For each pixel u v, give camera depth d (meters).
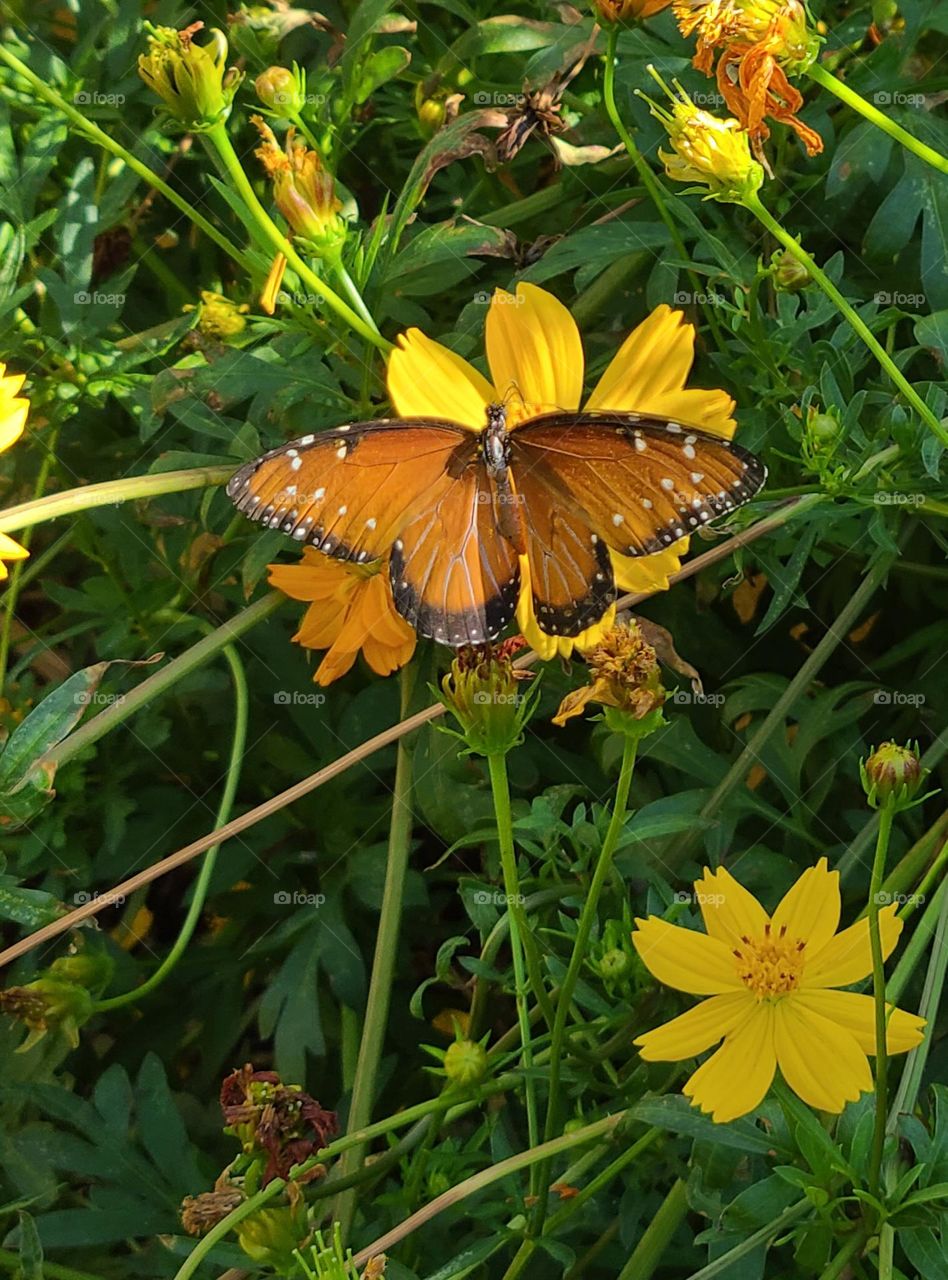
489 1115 0.37
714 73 0.39
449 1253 0.37
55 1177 0.40
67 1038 0.40
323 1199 0.36
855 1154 0.31
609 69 0.38
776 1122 0.32
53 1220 0.38
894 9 0.43
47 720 0.39
